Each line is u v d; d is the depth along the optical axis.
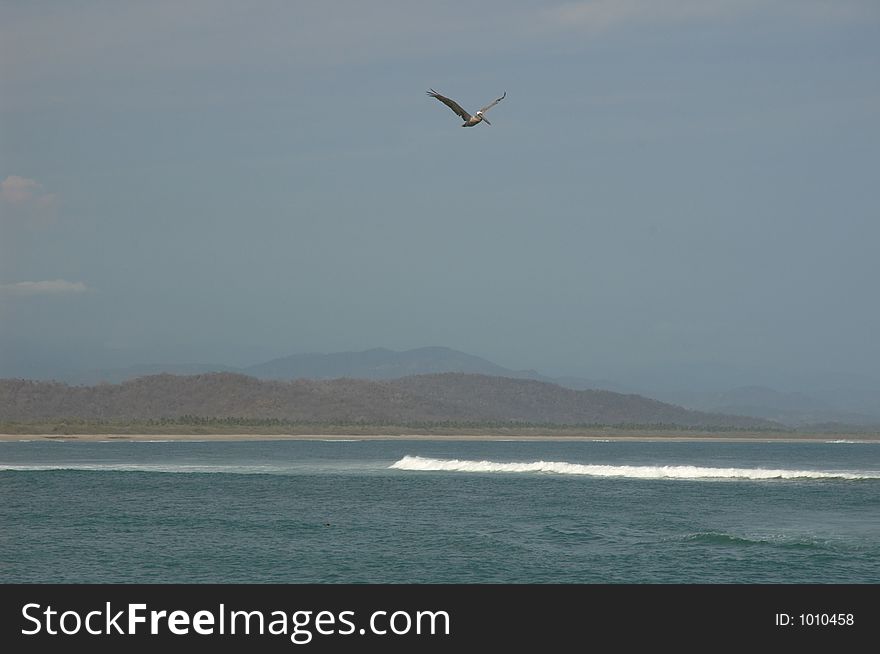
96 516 91.38
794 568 64.50
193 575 63.44
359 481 130.38
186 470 152.38
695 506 98.00
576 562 66.75
